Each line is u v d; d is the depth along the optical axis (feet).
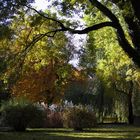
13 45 64.59
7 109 106.63
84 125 118.93
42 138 81.61
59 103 153.58
